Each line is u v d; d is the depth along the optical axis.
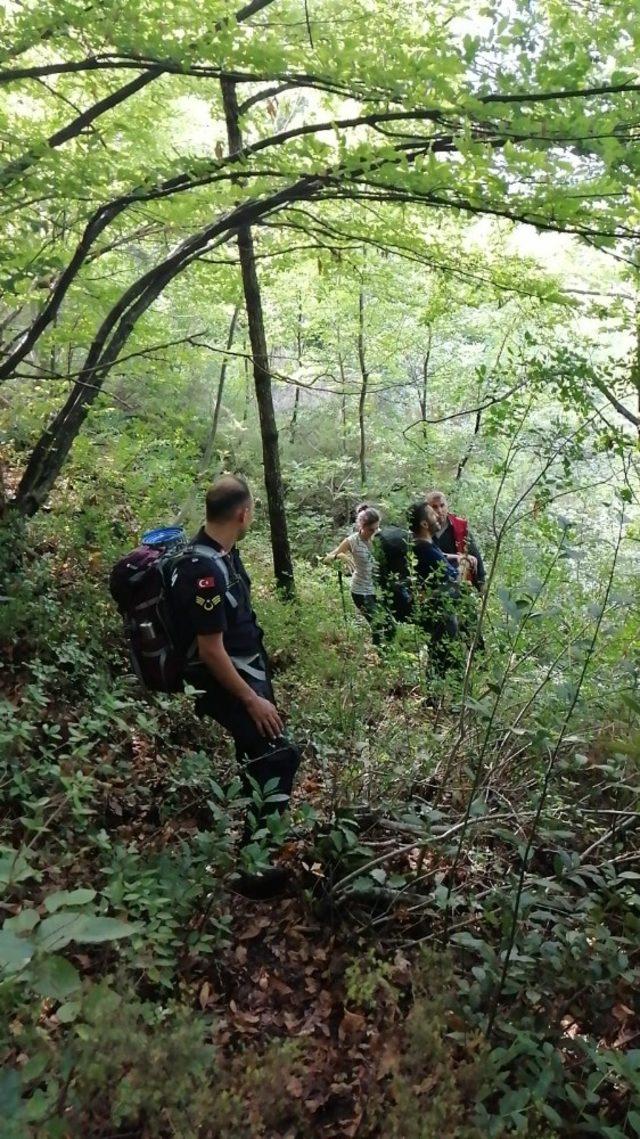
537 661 3.95
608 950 2.29
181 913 2.52
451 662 4.62
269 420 6.91
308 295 11.26
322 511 12.73
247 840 3.22
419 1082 1.88
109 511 6.46
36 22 3.57
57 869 2.52
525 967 2.32
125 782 3.63
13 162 4.02
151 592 3.16
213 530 3.22
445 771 3.44
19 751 3.31
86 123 4.40
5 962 1.32
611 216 3.52
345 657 5.16
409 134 3.85
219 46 3.57
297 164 3.91
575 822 3.22
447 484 10.26
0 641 4.30
